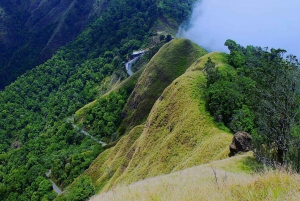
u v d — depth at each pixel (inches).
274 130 1011.9
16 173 5452.8
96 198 965.8
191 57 5128.0
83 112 6673.2
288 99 1039.6
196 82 2871.6
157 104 3284.9
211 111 2364.7
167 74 5098.4
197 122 2279.8
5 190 5083.7
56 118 7603.4
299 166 840.9
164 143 2461.9
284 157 892.6
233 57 3417.8
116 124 5861.2
